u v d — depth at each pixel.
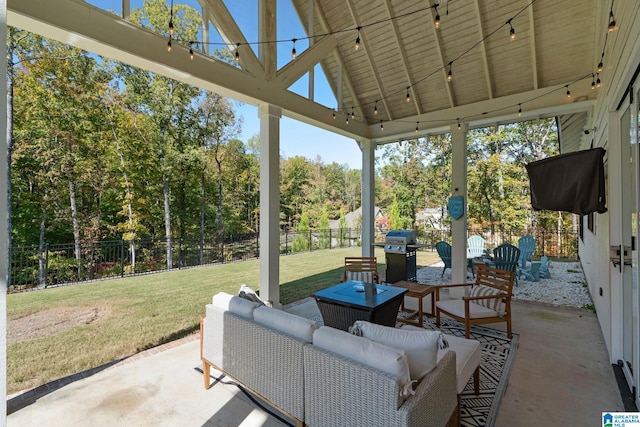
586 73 4.39
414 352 1.73
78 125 9.73
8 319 4.36
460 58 5.01
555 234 11.40
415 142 15.83
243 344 2.27
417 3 4.70
